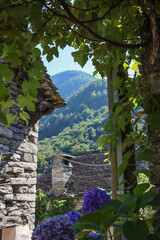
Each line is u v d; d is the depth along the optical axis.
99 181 12.55
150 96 1.48
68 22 1.40
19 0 1.12
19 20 1.09
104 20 1.28
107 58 1.65
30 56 1.32
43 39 1.43
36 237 1.48
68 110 101.12
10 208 5.38
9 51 1.21
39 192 10.88
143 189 1.33
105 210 1.17
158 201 1.16
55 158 13.34
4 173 5.30
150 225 1.40
